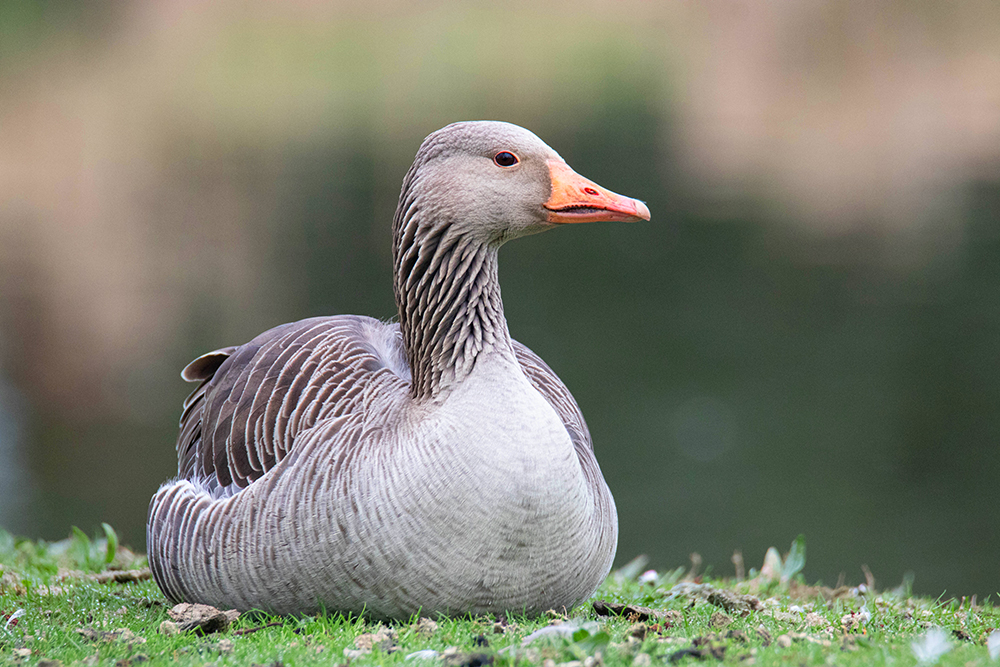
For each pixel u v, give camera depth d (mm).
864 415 18297
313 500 5379
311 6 53469
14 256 29125
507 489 5234
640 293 25734
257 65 49062
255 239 30453
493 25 53562
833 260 27359
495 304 5711
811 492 15312
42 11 48312
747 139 40594
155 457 16953
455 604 5441
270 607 5660
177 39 50594
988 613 6637
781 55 46906
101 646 5238
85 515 14445
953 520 14117
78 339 22797
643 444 17312
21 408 19328
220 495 5914
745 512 14578
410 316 5773
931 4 45875
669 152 38500
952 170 35906
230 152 40406
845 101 43594
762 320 23312
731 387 19734
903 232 29547
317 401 5812
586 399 19156
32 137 41594
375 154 39156
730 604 6527
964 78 43594
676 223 31484
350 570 5367
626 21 52812
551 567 5441
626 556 13336
